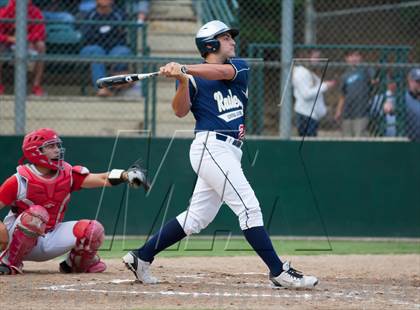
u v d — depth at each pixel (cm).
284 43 3797
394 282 2419
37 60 3747
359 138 4028
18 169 2442
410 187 3900
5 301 1919
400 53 4212
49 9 4753
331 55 4684
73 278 2352
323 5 5350
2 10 4403
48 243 2453
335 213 3872
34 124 4328
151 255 2175
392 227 3897
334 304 1903
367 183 3878
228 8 4550
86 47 4469
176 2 5106
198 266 2788
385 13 5262
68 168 2475
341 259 3120
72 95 4522
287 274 2103
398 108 4103
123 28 4506
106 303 1895
